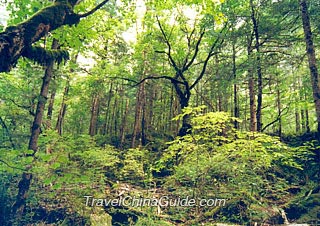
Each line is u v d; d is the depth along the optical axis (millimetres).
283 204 6887
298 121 17875
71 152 7379
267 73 10945
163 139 18047
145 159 11477
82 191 6504
